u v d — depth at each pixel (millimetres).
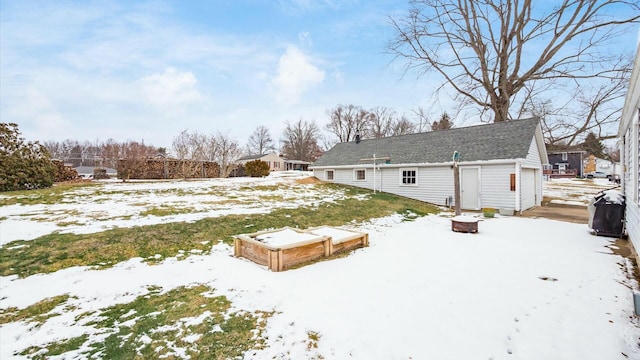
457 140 14508
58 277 4637
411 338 2887
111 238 6430
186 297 3908
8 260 5234
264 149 74188
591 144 25781
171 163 20875
